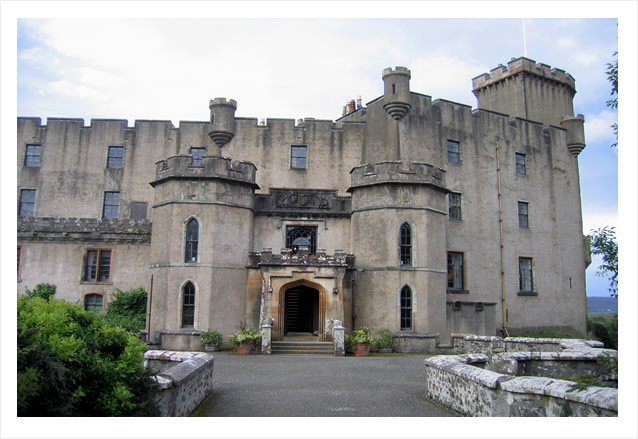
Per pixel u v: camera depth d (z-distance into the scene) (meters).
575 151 35.03
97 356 7.07
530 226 32.19
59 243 27.25
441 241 25.03
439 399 10.70
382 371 15.95
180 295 22.77
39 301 7.87
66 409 6.08
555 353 11.27
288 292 26.55
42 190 30.50
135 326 24.30
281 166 29.58
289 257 22.94
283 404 10.45
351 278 24.16
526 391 7.65
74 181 30.58
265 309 22.44
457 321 26.17
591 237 9.97
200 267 22.97
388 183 24.44
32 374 5.63
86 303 26.86
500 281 30.22
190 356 11.03
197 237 23.31
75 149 30.92
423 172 24.69
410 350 23.02
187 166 23.78
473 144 30.81
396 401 10.95
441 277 24.64
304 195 26.36
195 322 22.58
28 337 6.24
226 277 23.44
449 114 30.25
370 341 21.45
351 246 25.58
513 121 32.78
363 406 10.36
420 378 14.48
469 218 29.88
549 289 32.22
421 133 28.95
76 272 27.00
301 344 21.66
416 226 24.27
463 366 9.83
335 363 18.02
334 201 26.48
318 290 23.52
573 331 32.72
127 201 30.22
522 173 32.75
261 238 25.81
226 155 29.55
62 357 6.36
